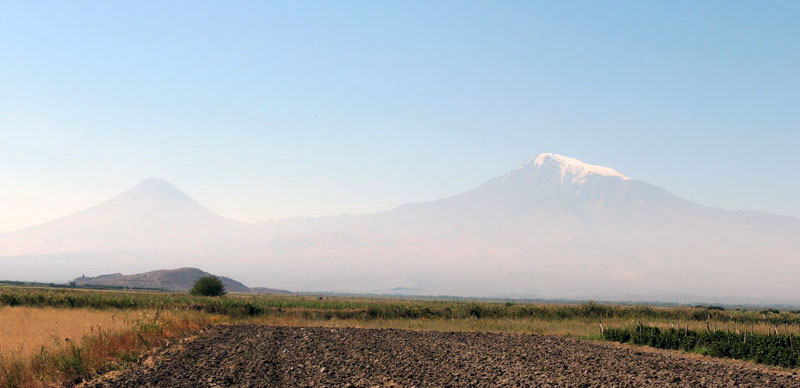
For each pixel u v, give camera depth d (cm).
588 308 7288
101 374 2516
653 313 7206
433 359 3222
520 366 2997
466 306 7562
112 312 5844
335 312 6731
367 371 2781
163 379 2452
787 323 6694
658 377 2727
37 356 2486
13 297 6769
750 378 2762
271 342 3928
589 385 2497
